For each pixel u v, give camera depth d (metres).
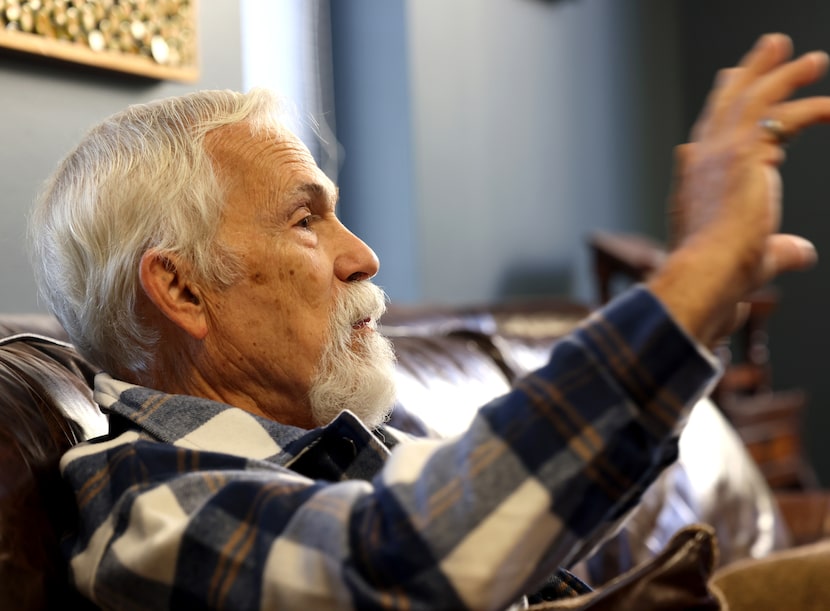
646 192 4.13
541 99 3.46
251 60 2.63
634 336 0.75
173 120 1.10
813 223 4.22
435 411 1.73
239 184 1.08
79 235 1.10
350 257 1.14
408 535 0.74
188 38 1.83
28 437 1.03
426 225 2.89
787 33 4.24
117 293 1.09
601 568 1.84
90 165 1.11
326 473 1.05
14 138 1.59
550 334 2.39
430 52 2.92
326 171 2.83
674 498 2.07
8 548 0.92
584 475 0.74
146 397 1.06
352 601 0.76
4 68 1.58
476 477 0.74
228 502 0.86
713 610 0.87
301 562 0.79
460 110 3.04
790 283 4.29
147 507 0.89
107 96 1.74
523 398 0.76
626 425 0.74
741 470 2.30
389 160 2.88
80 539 0.96
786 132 0.77
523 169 3.35
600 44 3.84
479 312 2.31
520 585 0.74
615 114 3.92
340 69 2.94
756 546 2.21
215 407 1.05
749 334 3.54
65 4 1.61
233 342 1.10
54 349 1.24
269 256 1.08
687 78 4.45
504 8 3.27
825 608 1.35
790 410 3.48
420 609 0.73
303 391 1.12
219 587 0.83
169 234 1.07
